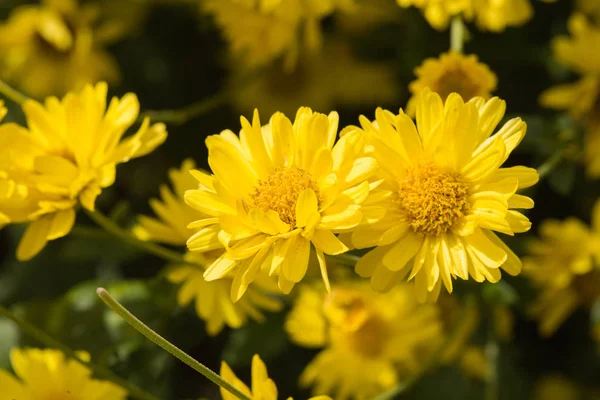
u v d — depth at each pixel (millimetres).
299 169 572
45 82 775
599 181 738
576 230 716
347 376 705
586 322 760
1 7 790
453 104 568
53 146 620
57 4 762
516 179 567
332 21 761
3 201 610
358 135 565
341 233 569
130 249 708
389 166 574
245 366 744
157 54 787
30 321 688
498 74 742
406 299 706
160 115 680
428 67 621
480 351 725
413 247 572
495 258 563
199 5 766
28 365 634
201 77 786
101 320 683
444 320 714
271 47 717
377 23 759
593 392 756
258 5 715
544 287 721
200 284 647
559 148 677
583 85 695
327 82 782
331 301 676
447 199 572
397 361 712
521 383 733
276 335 704
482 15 658
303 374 742
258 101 784
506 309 716
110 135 618
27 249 612
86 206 608
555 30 739
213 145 572
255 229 565
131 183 772
